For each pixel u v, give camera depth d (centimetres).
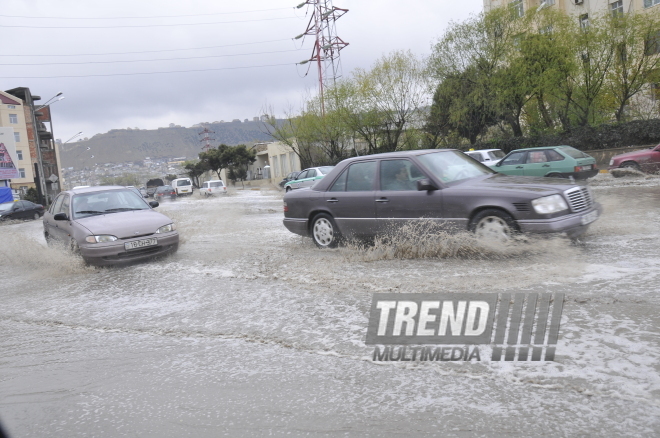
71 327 500
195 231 1249
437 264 634
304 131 3903
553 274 526
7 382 364
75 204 957
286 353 373
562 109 2850
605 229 771
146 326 477
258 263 751
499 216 650
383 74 3128
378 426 261
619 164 1895
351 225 797
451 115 2909
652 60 2586
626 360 312
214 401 303
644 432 238
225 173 8156
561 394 279
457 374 315
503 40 2784
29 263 961
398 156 768
